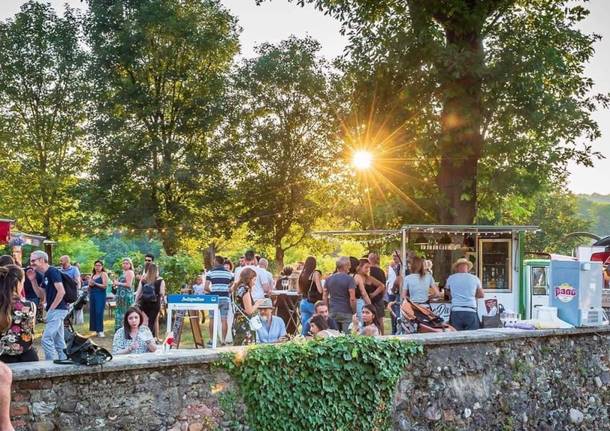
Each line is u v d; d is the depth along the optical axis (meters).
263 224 41.81
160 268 21.56
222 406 7.71
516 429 9.69
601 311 10.58
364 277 12.91
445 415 9.13
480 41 23.17
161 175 38.75
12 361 7.69
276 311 14.94
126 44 39.34
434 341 9.05
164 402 7.39
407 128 24.06
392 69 23.58
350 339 8.56
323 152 41.78
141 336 9.77
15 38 42.47
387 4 24.94
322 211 41.06
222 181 41.47
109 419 7.08
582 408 10.38
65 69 42.41
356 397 8.50
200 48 40.31
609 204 95.88
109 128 40.09
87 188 40.53
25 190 42.47
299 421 8.15
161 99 40.41
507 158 23.50
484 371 9.51
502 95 22.56
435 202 23.95
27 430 6.68
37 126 42.69
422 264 12.34
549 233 60.56
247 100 42.41
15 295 7.73
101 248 57.56
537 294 17.64
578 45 24.30
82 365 6.90
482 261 16.95
